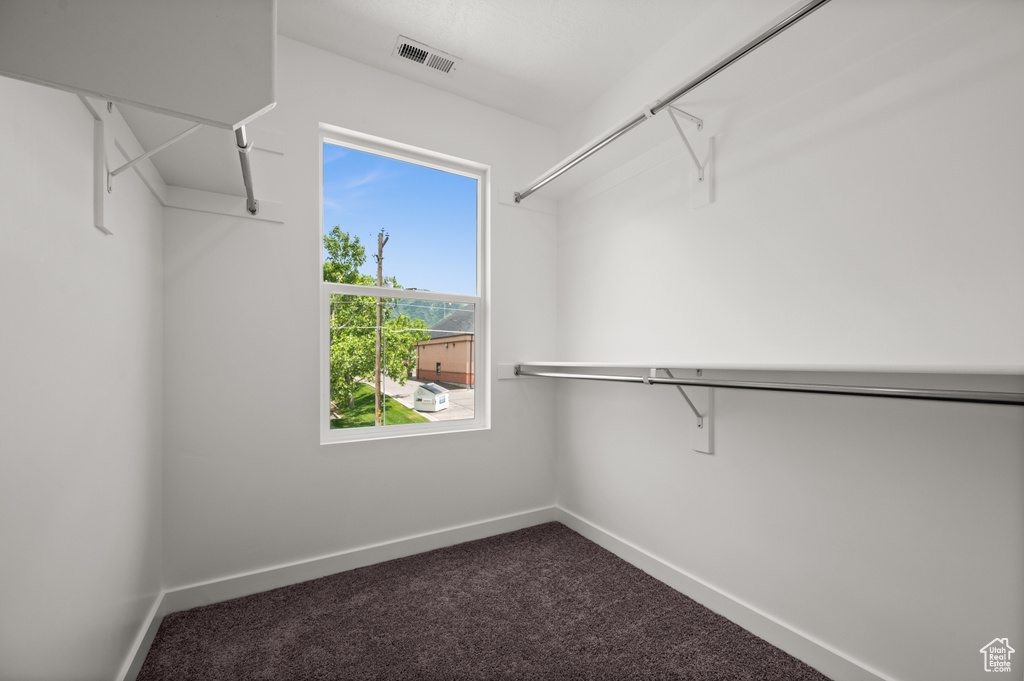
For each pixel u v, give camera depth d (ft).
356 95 7.08
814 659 4.70
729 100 5.72
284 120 6.53
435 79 7.58
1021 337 3.43
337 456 6.83
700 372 6.02
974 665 3.67
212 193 6.01
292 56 6.62
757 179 5.40
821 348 4.74
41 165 2.80
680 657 4.86
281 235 6.48
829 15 4.63
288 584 6.37
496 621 5.51
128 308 4.43
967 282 3.70
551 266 9.12
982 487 3.66
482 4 5.95
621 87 7.54
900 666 4.10
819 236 4.76
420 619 5.55
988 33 3.59
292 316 6.53
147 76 1.96
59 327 3.03
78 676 3.28
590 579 6.58
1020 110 3.44
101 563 3.73
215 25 2.08
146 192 5.01
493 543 7.86
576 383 8.57
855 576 4.44
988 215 3.59
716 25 5.88
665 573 6.51
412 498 7.48
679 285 6.46
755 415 5.40
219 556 5.99
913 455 4.06
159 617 5.41
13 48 1.78
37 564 2.74
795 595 4.94
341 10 6.07
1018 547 3.48
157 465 5.43
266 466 6.31
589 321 8.29
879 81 4.27
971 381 3.67
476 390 8.54
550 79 7.57
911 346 4.04
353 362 7.36
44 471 2.83
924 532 3.98
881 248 4.25
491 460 8.31
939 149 3.87
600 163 7.53
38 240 2.77
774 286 5.21
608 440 7.76
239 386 6.15
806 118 4.88
